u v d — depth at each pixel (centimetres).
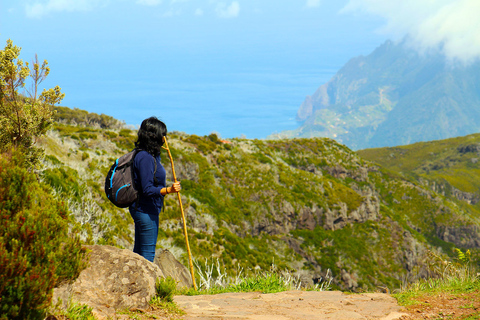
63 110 5412
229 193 5594
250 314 432
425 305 481
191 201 4162
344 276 5875
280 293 602
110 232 1680
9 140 827
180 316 388
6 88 818
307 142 9581
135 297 377
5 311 251
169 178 4844
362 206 7350
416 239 7581
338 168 9244
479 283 565
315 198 6638
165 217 3253
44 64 848
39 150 896
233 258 3525
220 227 4247
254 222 5525
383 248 6856
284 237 5866
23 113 830
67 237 307
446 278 639
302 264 5553
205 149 5997
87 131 3750
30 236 270
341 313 448
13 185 280
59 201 315
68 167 2072
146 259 419
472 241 10600
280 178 6531
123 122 6097
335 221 6725
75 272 313
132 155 439
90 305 341
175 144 5678
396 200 11288
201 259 2883
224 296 571
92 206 1702
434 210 11150
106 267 373
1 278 249
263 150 7975
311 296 573
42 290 266
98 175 2412
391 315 441
